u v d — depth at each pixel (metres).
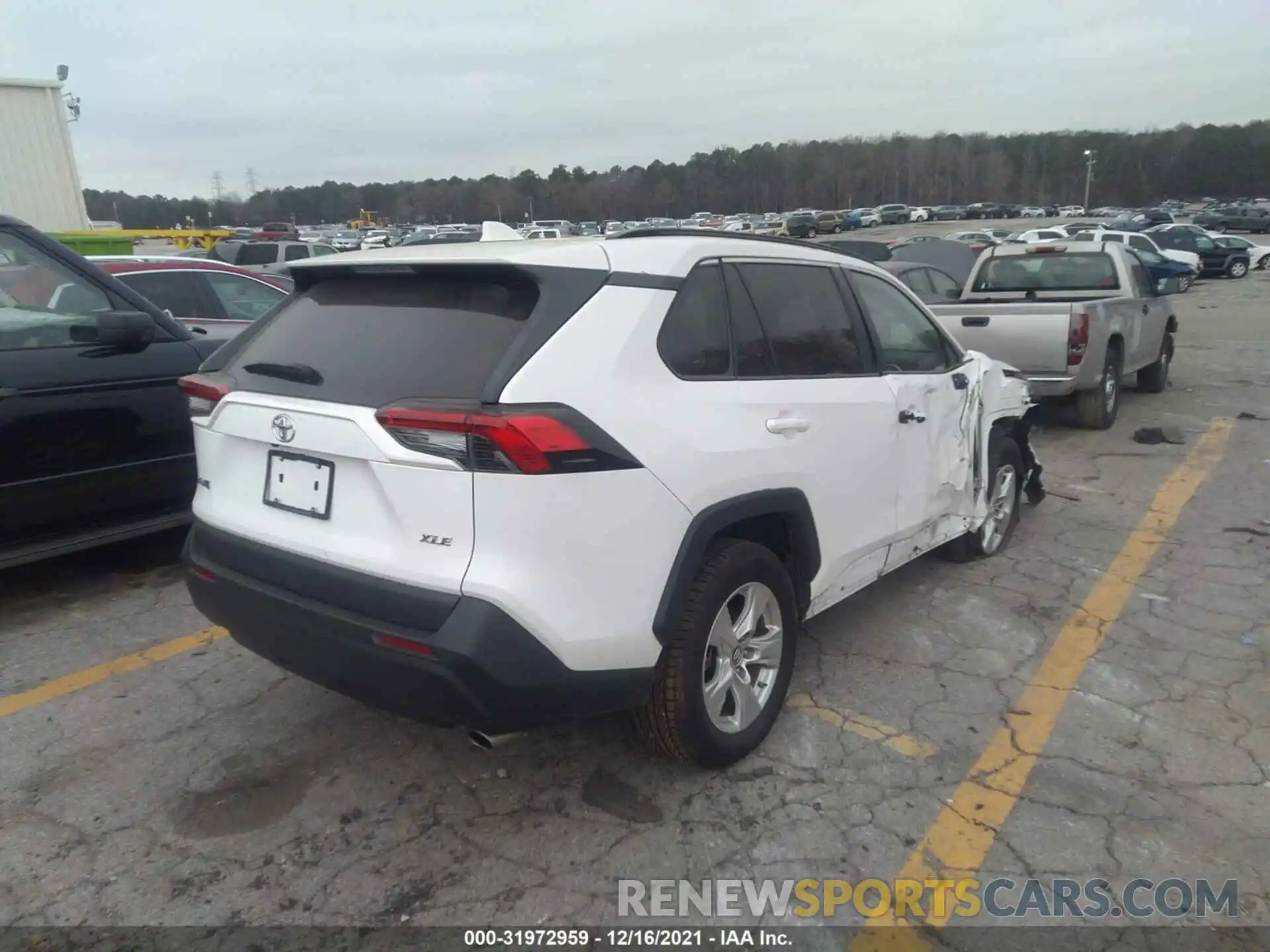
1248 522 5.86
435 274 2.79
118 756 3.29
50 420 4.30
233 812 2.98
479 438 2.35
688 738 2.93
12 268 4.37
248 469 2.95
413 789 3.11
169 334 4.87
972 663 3.98
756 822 2.92
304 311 3.09
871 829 2.89
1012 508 5.41
